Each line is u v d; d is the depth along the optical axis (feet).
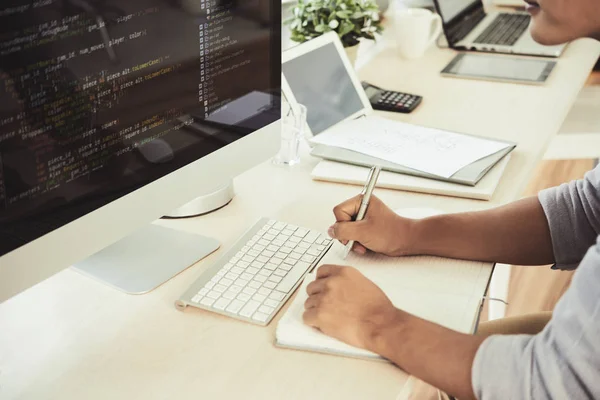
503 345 2.50
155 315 2.93
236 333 2.83
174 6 2.91
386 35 6.86
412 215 3.53
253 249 3.33
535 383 2.36
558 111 5.11
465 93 5.47
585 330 2.25
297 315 2.85
